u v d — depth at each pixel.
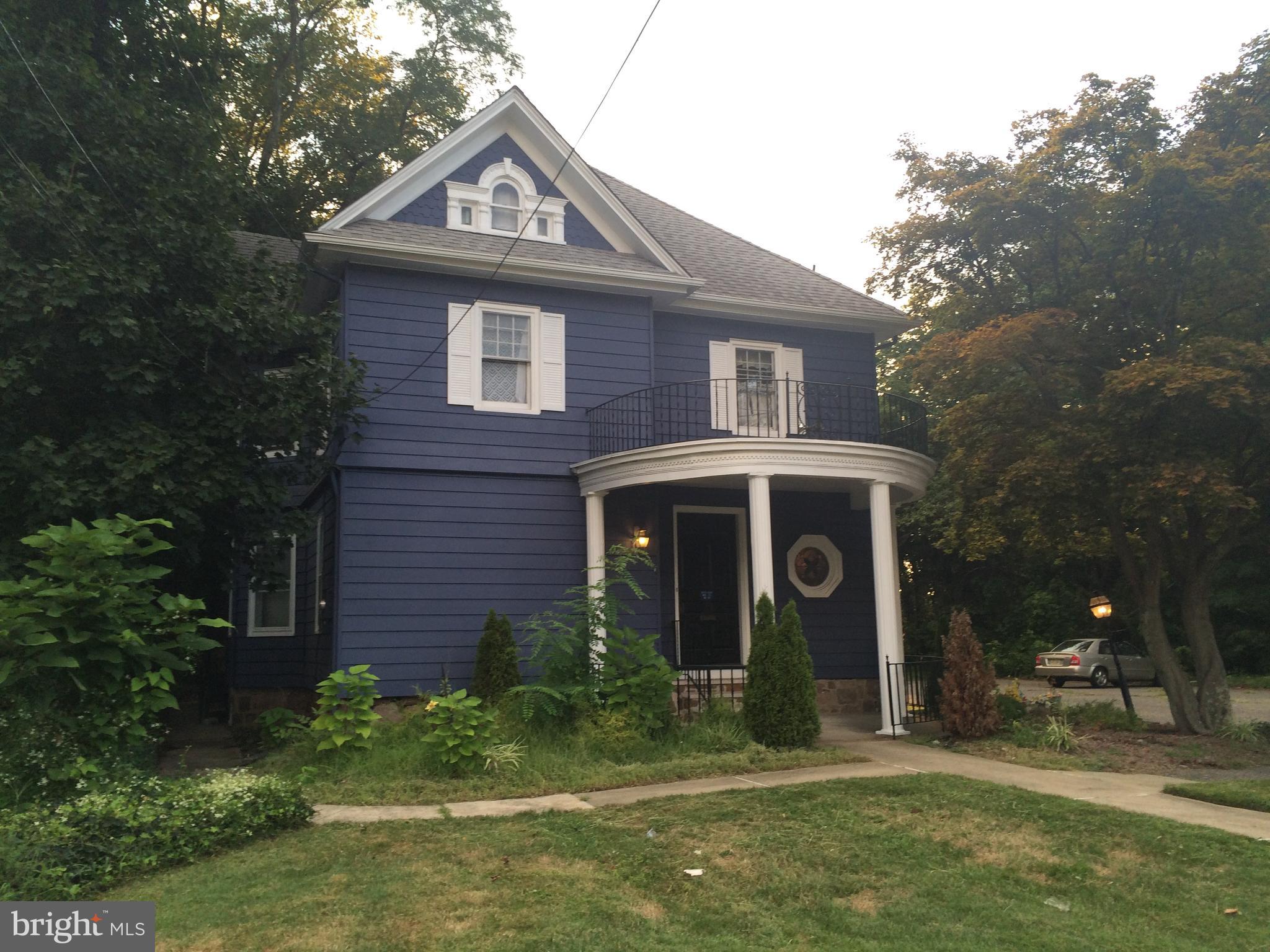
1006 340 11.32
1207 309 11.77
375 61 26.58
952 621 11.80
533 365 13.80
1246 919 5.27
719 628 14.93
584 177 14.58
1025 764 9.85
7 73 10.32
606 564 13.05
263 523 11.97
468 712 9.41
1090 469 11.53
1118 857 6.39
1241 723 11.67
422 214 13.91
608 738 10.05
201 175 11.71
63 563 7.64
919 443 15.23
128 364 10.45
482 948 4.79
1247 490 11.60
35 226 10.09
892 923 5.23
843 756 10.10
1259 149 10.71
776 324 15.95
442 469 13.06
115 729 7.57
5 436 10.11
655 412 14.62
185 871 6.27
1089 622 30.17
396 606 12.60
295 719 11.79
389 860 6.39
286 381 11.56
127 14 12.17
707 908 5.46
